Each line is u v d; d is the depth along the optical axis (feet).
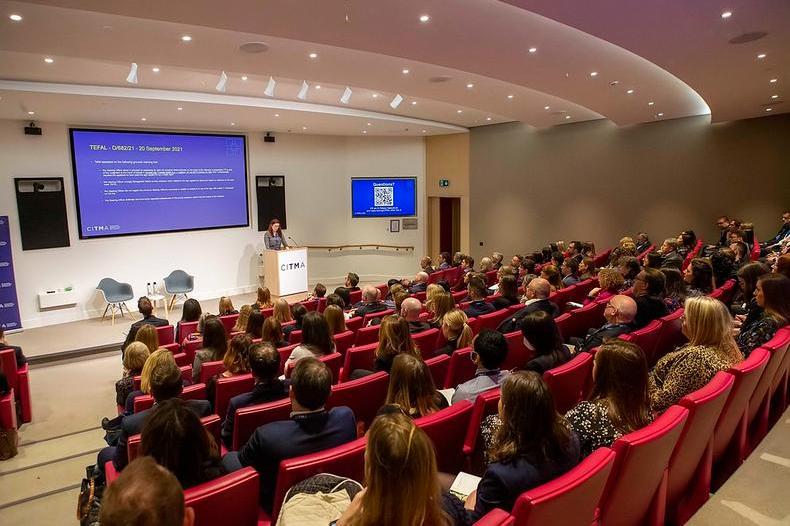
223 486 5.57
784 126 31.71
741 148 33.27
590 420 6.59
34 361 24.48
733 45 17.63
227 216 38.93
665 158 36.14
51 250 31.71
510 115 35.86
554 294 18.60
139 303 20.35
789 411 11.27
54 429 16.67
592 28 15.78
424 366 8.09
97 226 33.30
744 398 8.04
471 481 7.19
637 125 37.09
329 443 7.13
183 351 17.35
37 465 13.89
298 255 34.99
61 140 31.76
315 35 16.75
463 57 19.93
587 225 39.93
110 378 22.25
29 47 18.13
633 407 6.66
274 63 21.45
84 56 19.30
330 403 9.47
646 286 14.37
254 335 16.28
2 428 14.26
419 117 38.86
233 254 39.50
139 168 34.65
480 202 45.06
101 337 28.19
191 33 17.49
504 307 18.30
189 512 3.85
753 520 7.80
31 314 31.07
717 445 8.26
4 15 15.37
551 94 26.81
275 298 34.42
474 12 15.70
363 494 4.24
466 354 11.53
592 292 19.15
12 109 27.20
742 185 33.50
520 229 43.27
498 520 4.15
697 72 21.24
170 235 36.40
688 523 7.77
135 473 3.37
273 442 6.88
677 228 36.09
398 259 46.32
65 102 26.13
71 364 24.47
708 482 7.93
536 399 5.50
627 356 6.68
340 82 25.12
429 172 46.44
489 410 8.14
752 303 11.53
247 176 39.70
